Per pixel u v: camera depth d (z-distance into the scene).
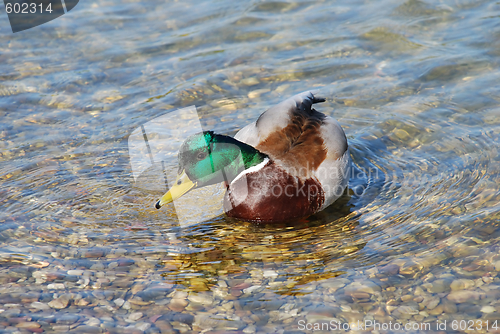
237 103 13.38
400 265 8.20
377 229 9.27
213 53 15.39
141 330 7.11
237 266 8.45
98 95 13.74
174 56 15.34
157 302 7.62
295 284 7.96
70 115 13.00
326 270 8.25
